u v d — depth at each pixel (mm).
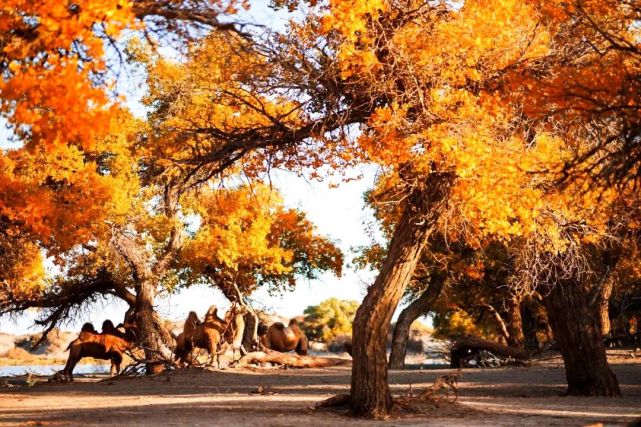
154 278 35906
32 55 10180
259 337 37750
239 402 17703
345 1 13305
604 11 13312
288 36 14156
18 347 78438
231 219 34656
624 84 11914
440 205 14820
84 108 10023
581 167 14289
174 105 22016
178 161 16328
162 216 33875
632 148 11820
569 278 19094
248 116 18547
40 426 12703
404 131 14227
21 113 9930
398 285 14781
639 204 17016
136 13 10289
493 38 14570
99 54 9906
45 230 22531
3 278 26344
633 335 37250
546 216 17719
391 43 14148
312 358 36000
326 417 14062
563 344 19641
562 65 14734
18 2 9930
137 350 36500
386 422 13180
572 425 12164
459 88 14820
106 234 32406
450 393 20078
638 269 36594
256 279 40875
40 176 24734
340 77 14492
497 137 15078
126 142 31953
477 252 30625
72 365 30969
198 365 33156
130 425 12422
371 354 14484
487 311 45219
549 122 15297
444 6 14828
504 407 15828
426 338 84562
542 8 14336
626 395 19438
